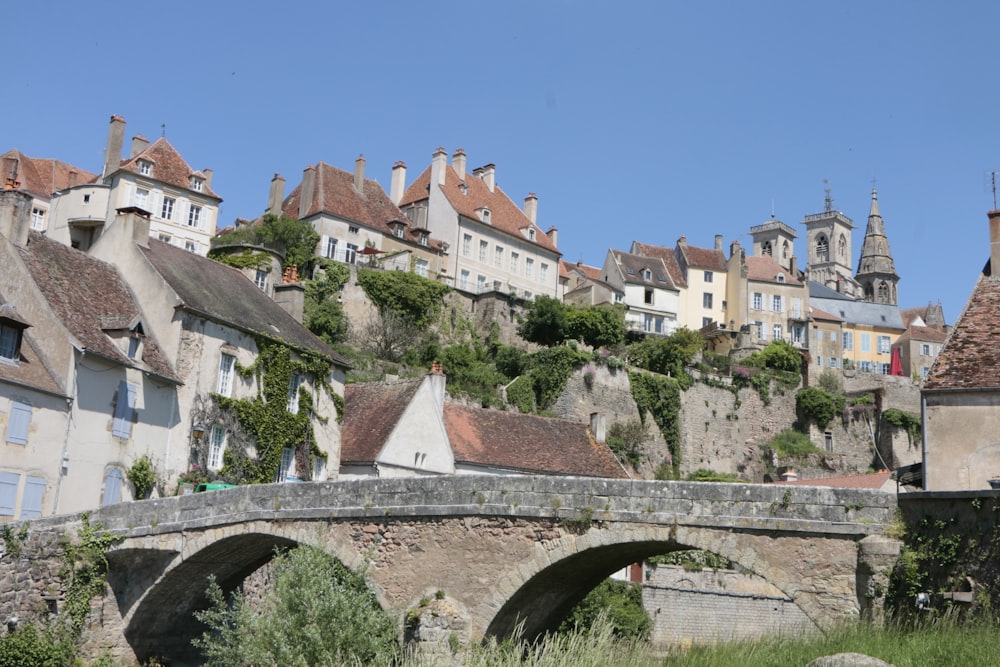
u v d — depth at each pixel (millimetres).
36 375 27938
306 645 21453
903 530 18938
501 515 22344
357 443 38750
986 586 17234
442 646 21609
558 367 59062
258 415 34844
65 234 56125
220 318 33875
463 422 42750
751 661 16312
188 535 25797
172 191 59219
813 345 83062
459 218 68875
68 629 25156
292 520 24672
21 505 26781
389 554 23359
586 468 43844
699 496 20766
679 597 37500
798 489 20031
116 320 31016
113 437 29828
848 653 14102
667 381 64438
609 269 82688
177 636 28406
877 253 126562
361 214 64500
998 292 24641
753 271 87125
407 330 57906
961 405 22609
